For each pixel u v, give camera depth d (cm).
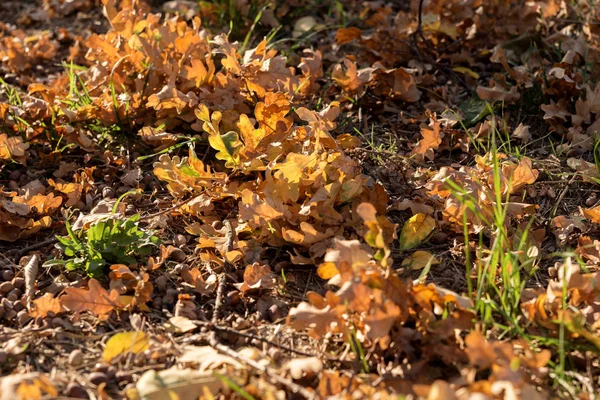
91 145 172
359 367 131
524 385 121
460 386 126
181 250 151
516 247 147
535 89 178
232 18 206
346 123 177
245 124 156
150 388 126
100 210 157
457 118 176
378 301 129
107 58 180
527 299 139
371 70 180
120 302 140
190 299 143
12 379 126
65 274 148
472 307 133
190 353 133
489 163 158
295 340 137
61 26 220
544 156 169
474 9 200
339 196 151
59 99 176
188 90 174
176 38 177
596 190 160
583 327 132
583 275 136
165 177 159
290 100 171
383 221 149
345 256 133
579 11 195
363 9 216
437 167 167
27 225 154
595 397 125
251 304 142
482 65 192
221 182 158
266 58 175
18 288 145
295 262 146
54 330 137
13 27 217
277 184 150
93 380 129
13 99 185
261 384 126
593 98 170
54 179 168
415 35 190
